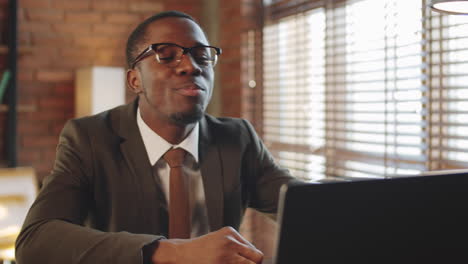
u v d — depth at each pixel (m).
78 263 0.91
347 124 3.01
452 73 2.29
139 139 1.21
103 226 1.20
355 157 2.86
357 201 0.63
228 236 0.85
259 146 1.39
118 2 4.23
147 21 1.19
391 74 2.61
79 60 4.16
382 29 2.62
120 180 1.18
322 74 2.99
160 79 1.12
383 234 0.64
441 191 0.68
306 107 3.36
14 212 2.58
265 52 3.69
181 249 0.86
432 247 0.67
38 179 4.04
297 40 3.33
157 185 1.20
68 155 1.19
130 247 0.88
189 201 1.21
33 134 4.06
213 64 1.20
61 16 4.11
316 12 3.12
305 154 3.24
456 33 2.25
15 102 3.80
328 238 0.62
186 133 1.22
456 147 2.27
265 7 3.68
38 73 4.06
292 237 0.61
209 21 4.23
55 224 1.02
